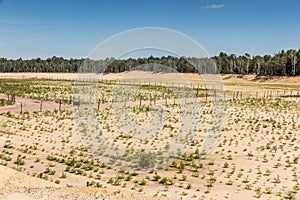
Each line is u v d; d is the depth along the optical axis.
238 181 19.84
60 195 15.24
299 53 127.81
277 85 107.12
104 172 21.14
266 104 54.97
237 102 57.16
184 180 19.84
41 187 16.47
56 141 29.30
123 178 19.91
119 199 15.26
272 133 33.34
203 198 17.05
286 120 40.34
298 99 62.62
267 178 20.42
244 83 113.81
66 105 51.00
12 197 14.63
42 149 26.47
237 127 35.97
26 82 95.94
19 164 22.19
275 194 17.88
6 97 60.56
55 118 39.97
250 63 144.00
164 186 18.80
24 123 36.88
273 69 134.38
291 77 124.56
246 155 25.50
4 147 26.44
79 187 16.91
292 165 23.08
